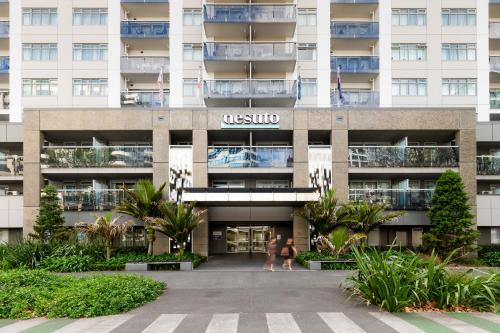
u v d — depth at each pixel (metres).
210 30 32.22
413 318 9.70
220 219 26.70
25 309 10.59
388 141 28.92
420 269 11.57
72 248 20.48
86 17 32.31
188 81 32.56
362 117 25.48
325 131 25.81
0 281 12.41
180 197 24.80
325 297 12.65
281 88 31.25
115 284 12.35
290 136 27.53
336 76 32.84
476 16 32.81
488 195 25.56
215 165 25.31
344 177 25.06
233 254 28.06
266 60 31.08
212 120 25.34
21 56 32.09
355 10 33.50
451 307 10.52
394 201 24.94
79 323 9.55
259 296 12.91
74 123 25.25
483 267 21.02
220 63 31.47
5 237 27.28
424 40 32.66
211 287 14.70
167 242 24.44
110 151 25.16
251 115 25.36
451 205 22.03
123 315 10.40
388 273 10.94
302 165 25.09
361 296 12.05
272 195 22.33
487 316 9.84
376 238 27.58
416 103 32.28
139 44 33.28
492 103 33.38
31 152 24.97
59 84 31.84
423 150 25.38
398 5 32.75
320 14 32.94
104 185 26.83
